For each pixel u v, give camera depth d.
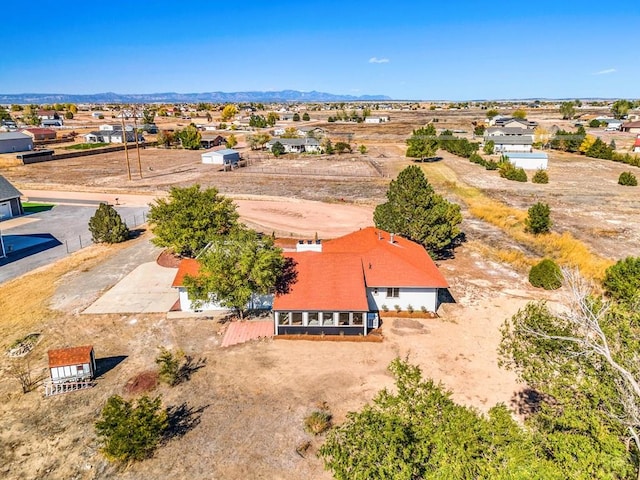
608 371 13.48
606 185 78.44
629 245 46.88
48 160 109.00
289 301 29.02
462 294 35.06
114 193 75.69
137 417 19.19
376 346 27.81
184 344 28.31
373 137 156.00
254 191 76.38
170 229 40.06
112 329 30.28
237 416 21.64
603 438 12.34
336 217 60.00
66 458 19.27
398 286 31.17
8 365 26.16
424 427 13.38
